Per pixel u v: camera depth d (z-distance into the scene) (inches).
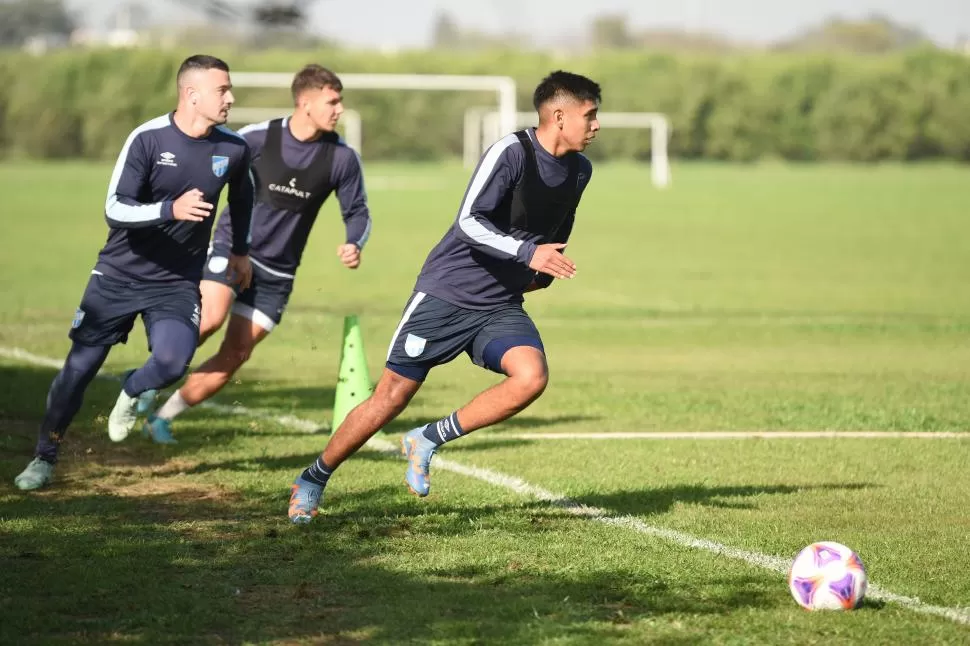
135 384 593.0
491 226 501.4
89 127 6417.3
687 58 7278.5
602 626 414.6
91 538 514.0
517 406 514.0
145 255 599.2
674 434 779.4
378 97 6806.1
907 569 488.4
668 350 1178.6
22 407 811.4
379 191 4247.0
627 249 2333.9
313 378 987.9
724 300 1589.6
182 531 528.1
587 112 504.7
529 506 583.8
